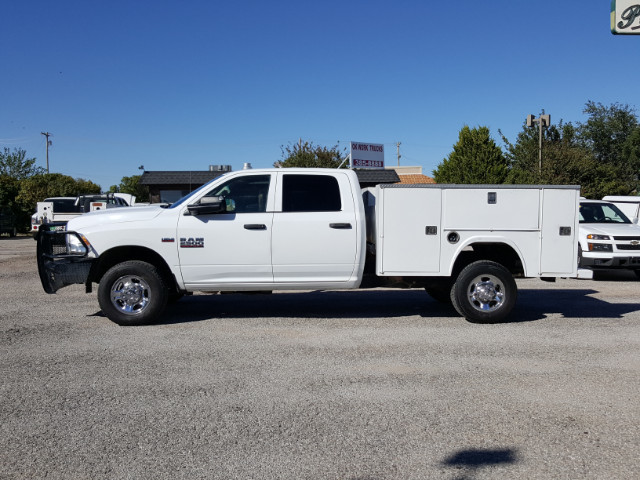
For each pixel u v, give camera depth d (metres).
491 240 7.38
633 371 5.30
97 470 3.39
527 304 8.99
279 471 3.37
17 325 7.29
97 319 7.68
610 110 45.78
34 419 4.15
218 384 4.92
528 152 29.17
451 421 4.11
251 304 8.89
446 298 8.96
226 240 7.25
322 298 9.49
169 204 8.44
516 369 5.36
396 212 7.32
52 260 7.15
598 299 9.53
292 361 5.62
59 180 42.56
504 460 3.50
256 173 7.45
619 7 16.30
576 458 3.52
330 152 33.97
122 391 4.74
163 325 7.30
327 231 7.29
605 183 26.77
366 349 6.09
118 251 7.41
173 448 3.67
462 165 27.20
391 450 3.64
